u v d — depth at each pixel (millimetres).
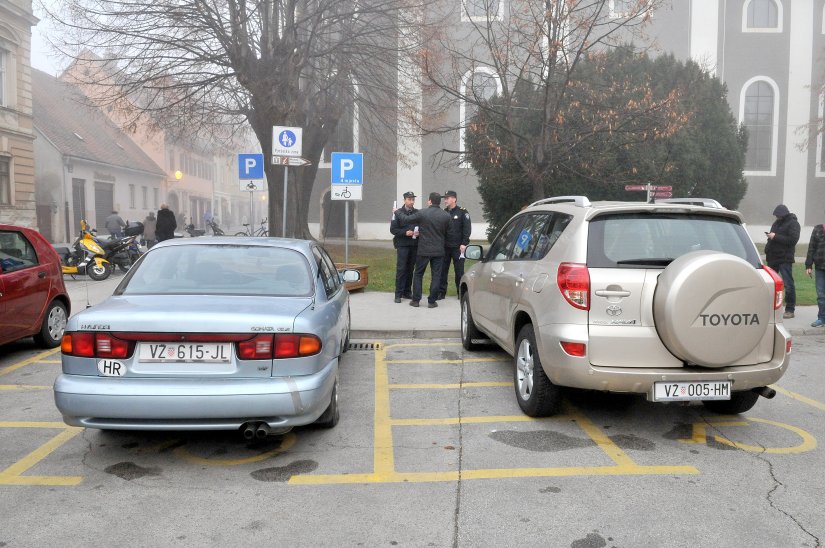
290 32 16391
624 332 4262
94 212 34094
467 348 7602
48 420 5016
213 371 3865
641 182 16875
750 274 4109
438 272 10164
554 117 12656
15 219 23844
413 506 3506
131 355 3855
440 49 17891
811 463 4145
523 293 5051
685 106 18859
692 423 4965
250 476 3926
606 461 4172
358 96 19047
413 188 30469
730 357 4141
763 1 29969
